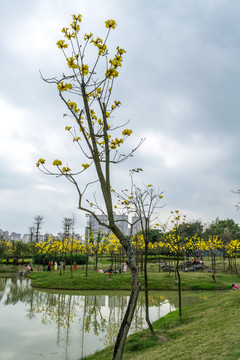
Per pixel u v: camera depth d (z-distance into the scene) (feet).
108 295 82.23
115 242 128.36
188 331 34.19
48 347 37.65
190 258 177.99
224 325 32.45
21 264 173.58
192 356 23.71
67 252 170.81
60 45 16.96
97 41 17.24
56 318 54.39
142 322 49.52
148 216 35.86
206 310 44.24
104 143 20.45
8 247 213.25
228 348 23.48
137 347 31.78
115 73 17.71
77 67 17.03
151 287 93.76
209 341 27.09
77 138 19.63
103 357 31.68
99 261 179.73
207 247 135.74
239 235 200.54
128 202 31.76
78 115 19.29
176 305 65.51
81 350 36.45
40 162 17.49
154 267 141.90
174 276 106.32
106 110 19.27
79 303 69.72
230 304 42.91
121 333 16.93
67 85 17.44
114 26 17.33
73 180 17.90
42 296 79.56
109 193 18.04
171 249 105.81
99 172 18.10
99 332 44.96
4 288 94.43
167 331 36.52
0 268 159.22
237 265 141.69
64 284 96.84
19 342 39.60
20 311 60.44
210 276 108.88
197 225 203.82
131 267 17.93
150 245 147.13
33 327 47.80
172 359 24.26
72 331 45.50
